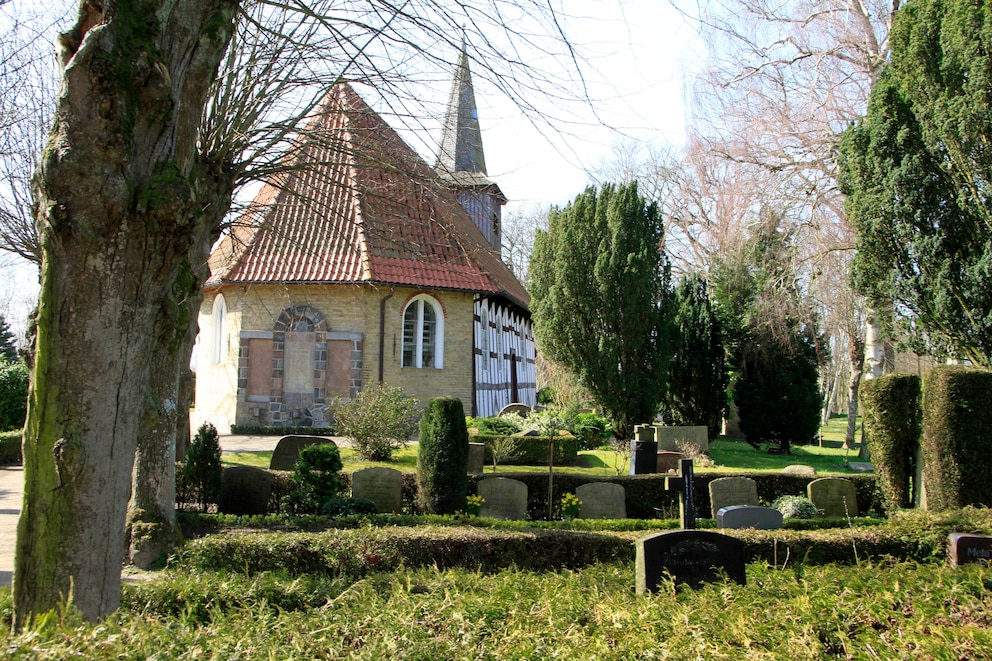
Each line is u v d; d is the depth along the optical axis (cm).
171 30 514
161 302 523
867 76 2272
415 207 1412
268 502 1228
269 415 2402
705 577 727
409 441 2209
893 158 1527
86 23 502
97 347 480
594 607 620
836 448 2980
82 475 477
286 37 892
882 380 1334
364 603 594
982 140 1364
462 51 829
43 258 490
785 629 573
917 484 1288
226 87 1105
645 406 2311
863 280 1642
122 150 476
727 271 2792
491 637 529
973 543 851
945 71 1421
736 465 2158
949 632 558
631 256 2275
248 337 2423
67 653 413
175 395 966
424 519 1064
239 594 618
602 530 1123
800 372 2605
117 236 480
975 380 1139
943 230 1462
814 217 2392
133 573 868
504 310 3128
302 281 2369
